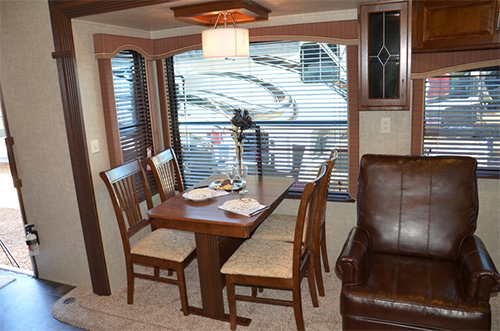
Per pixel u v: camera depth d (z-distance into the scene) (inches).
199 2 95.7
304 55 122.4
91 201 113.5
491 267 78.0
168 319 105.3
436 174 97.9
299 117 127.3
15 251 155.3
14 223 188.4
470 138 112.4
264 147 133.1
